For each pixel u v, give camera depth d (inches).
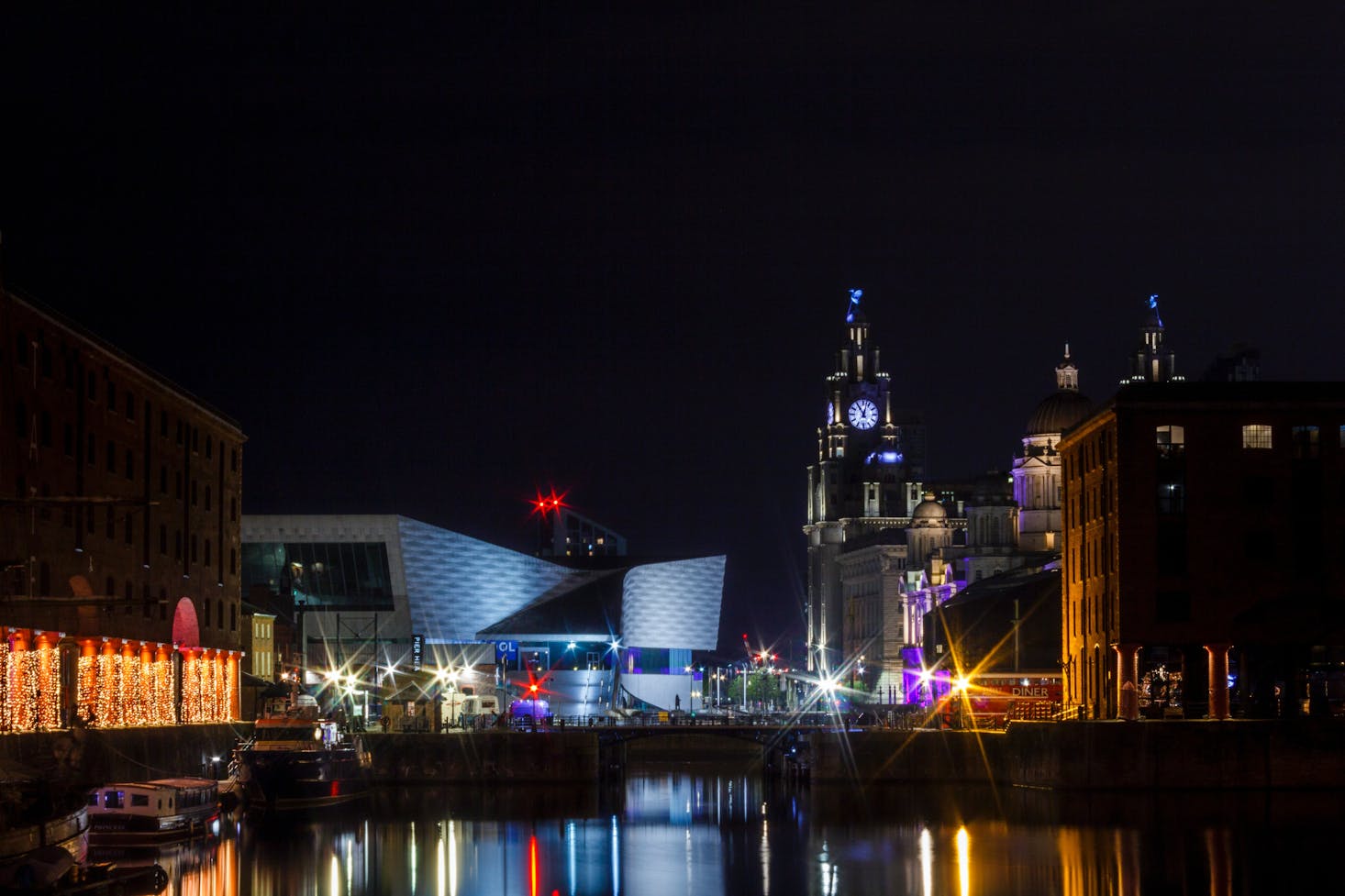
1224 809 5059.1
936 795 6146.7
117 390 5177.2
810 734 7150.6
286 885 3794.3
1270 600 5757.9
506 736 6717.5
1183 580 5777.6
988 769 6515.8
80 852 3422.7
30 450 4466.0
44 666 4495.6
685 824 5187.0
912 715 7824.8
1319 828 4613.7
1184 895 3651.6
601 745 7145.7
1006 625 7760.8
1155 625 5772.6
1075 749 5546.3
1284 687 5797.2
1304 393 5807.1
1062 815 5009.8
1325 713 5797.2
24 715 4362.7
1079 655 6471.5
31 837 3132.4
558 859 4291.3
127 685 5167.3
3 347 4276.6
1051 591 7760.8
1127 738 5502.0
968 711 7372.1
